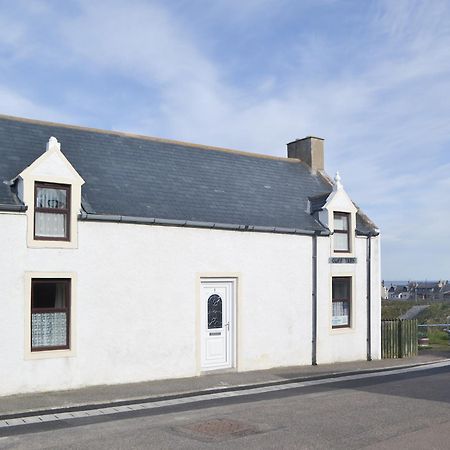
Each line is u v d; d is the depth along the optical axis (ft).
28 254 36.60
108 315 39.68
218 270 45.34
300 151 64.23
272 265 48.88
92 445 24.14
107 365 39.42
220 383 40.11
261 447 23.76
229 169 54.65
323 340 51.96
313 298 51.47
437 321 99.91
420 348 65.82
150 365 41.37
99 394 35.65
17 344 35.91
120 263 40.42
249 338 47.06
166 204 44.47
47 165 37.63
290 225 50.70
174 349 42.60
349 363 52.65
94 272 39.27
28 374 36.19
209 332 45.24
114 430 26.81
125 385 39.14
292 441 24.66
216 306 45.88
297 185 58.18
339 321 54.44
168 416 29.96
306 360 50.67
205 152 55.26
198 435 25.77
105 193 42.24
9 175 38.78
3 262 35.73
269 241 48.80
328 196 54.39
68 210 38.70
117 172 45.44
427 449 23.35
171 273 42.78
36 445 24.22
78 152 45.42
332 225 53.06
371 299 56.34
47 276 37.24
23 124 45.37
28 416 30.35
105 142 48.60
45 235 37.86
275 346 48.65
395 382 41.91
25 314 36.27
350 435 25.63
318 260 52.06
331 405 32.68
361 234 55.93
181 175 49.60
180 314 43.04
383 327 57.57
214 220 45.52
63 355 37.58
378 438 25.11
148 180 46.42
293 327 49.96
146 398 34.71
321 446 23.80
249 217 48.52
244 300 46.91
